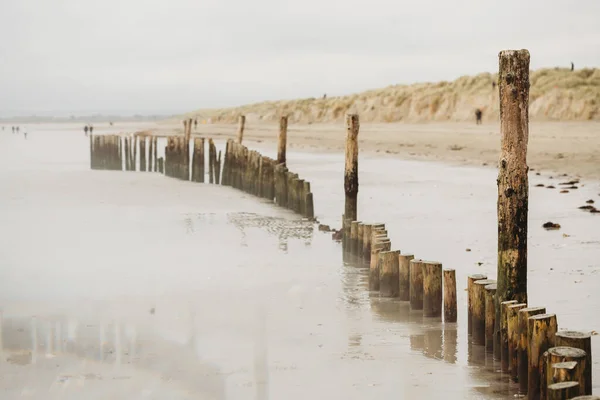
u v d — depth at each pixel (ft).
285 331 27.84
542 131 150.00
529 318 20.38
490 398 20.89
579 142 118.52
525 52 23.16
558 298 30.55
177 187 80.23
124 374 23.17
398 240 45.88
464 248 42.98
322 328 28.07
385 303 31.55
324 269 38.91
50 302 32.91
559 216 52.75
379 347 25.64
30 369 23.72
